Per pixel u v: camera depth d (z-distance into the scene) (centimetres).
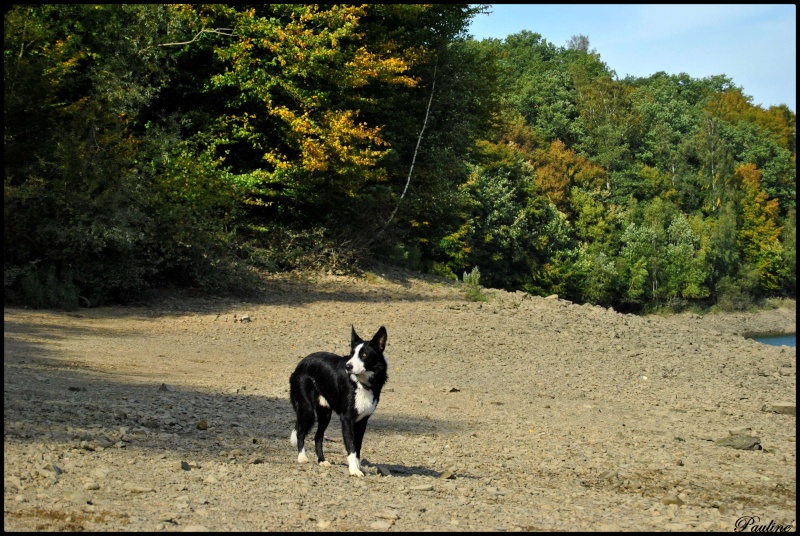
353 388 814
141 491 686
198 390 1353
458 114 3678
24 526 566
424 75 3581
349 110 3059
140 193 2306
